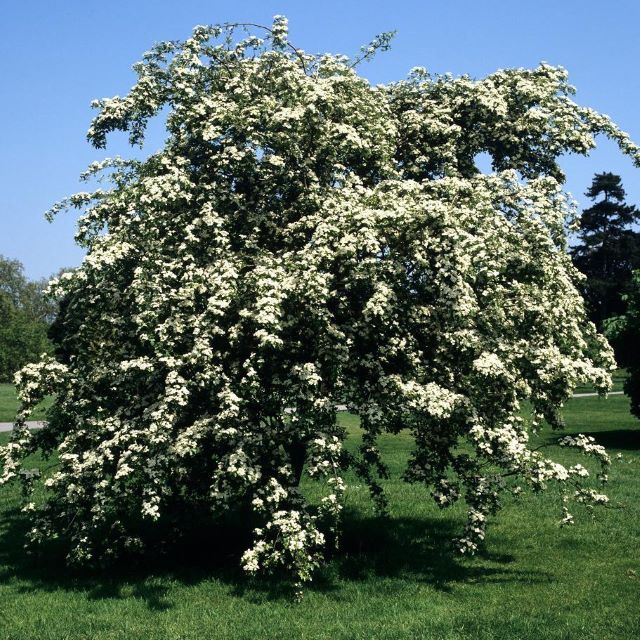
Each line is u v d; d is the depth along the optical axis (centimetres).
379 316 1235
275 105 1415
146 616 1166
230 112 1356
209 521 1722
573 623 1103
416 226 1283
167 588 1308
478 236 1312
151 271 1303
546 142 1558
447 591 1292
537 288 1392
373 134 1445
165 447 1227
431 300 1337
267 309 1134
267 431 1266
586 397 5197
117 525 1326
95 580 1358
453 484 1342
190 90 1418
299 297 1210
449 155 1510
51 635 1081
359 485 2170
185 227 1329
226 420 1221
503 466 1270
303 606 1207
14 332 8631
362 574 1384
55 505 1340
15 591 1300
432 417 1262
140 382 1335
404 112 1570
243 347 1270
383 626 1106
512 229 1340
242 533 1516
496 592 1277
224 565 1447
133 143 1488
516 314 1363
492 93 1523
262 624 1127
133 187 1366
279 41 1484
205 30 1487
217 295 1195
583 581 1324
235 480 1225
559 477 1230
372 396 1309
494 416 1304
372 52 1612
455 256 1230
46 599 1249
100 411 1344
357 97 1507
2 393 5909
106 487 1250
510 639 1045
